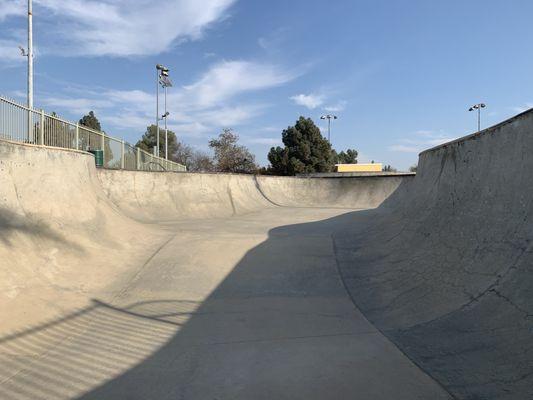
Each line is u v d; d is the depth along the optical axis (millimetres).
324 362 4180
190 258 8570
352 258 8586
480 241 5867
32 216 7684
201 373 4016
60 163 9570
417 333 4719
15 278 5980
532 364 3418
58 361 4277
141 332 5152
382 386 3602
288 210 19594
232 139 64188
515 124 6238
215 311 6004
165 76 36812
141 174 16156
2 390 3672
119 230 9766
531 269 4539
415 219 9008
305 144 59875
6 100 9883
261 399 3490
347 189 26781
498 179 6316
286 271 7895
